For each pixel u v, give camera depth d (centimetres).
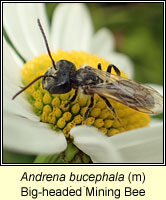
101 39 7
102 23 8
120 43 8
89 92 5
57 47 7
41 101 5
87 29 7
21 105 5
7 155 6
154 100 5
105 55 7
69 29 7
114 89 5
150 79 8
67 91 5
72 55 5
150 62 8
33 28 6
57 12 7
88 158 5
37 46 6
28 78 5
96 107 5
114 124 5
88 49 7
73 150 5
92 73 5
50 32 7
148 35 8
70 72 5
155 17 8
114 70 5
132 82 5
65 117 5
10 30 6
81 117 5
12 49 6
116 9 8
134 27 8
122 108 5
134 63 8
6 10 6
